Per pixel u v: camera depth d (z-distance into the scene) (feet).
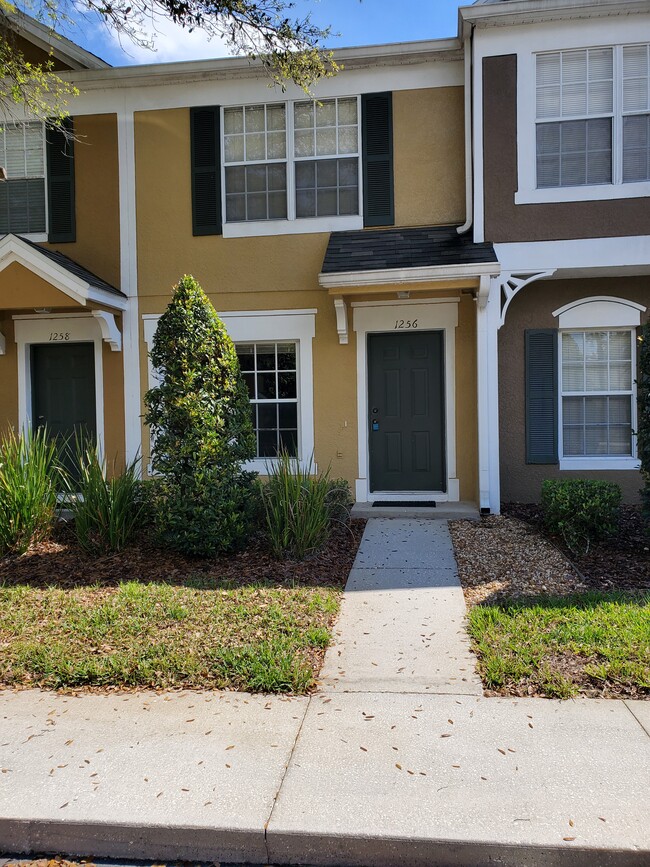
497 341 28.12
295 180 30.07
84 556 22.56
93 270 31.24
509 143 27.09
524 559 21.21
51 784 10.44
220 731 11.89
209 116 30.22
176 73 29.81
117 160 30.94
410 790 10.09
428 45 28.43
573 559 21.35
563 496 22.59
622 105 26.66
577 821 9.31
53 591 19.10
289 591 18.61
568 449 29.91
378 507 28.25
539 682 13.28
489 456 27.32
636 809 9.54
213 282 30.50
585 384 29.76
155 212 30.78
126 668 14.06
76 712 12.69
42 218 31.73
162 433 22.20
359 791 10.09
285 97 29.78
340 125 29.84
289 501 22.17
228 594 18.34
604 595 17.70
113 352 31.19
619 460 29.22
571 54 26.81
